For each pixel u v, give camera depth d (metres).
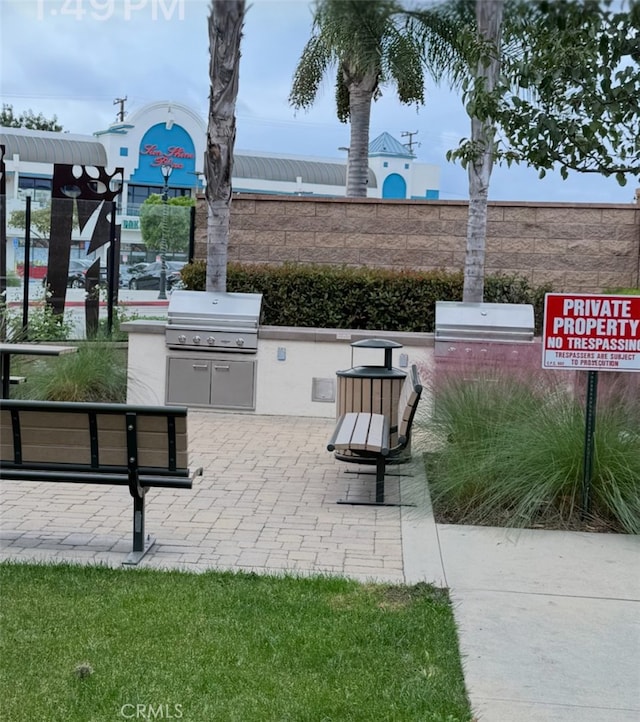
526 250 13.26
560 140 5.78
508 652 3.88
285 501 6.51
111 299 12.75
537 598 4.57
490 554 5.30
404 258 13.41
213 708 3.25
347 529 5.80
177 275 14.06
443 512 6.23
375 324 11.67
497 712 3.32
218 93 10.52
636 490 6.04
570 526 5.91
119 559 5.00
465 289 10.81
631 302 5.87
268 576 4.71
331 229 13.55
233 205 13.68
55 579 4.59
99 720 3.15
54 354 8.48
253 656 3.71
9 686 3.40
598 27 5.19
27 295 12.59
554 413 6.66
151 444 4.99
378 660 3.71
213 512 6.16
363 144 16.25
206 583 4.56
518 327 9.65
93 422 5.00
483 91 5.88
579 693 3.50
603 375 7.15
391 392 7.69
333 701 3.33
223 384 10.29
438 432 7.29
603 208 13.04
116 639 3.85
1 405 4.99
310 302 11.79
